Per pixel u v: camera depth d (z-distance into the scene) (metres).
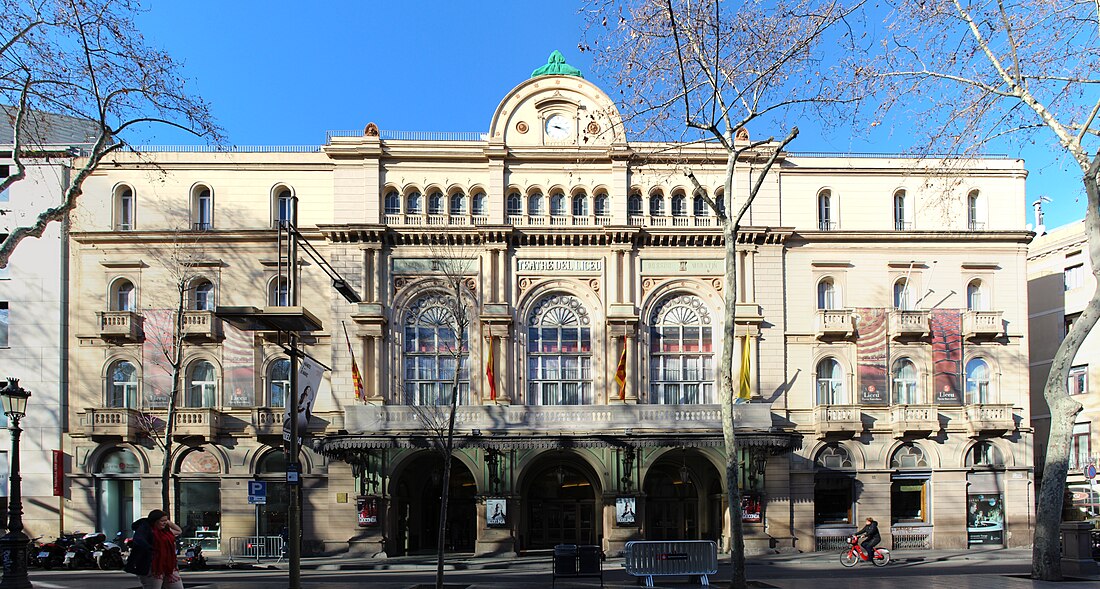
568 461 48.84
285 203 48.72
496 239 47.97
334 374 46.78
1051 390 26.16
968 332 49.03
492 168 48.72
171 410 38.56
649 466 45.56
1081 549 26.61
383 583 30.16
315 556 45.19
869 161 50.34
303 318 23.12
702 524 49.22
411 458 45.72
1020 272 50.09
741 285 48.78
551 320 48.38
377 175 48.19
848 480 48.31
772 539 46.53
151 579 17.94
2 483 46.28
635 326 47.88
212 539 46.31
